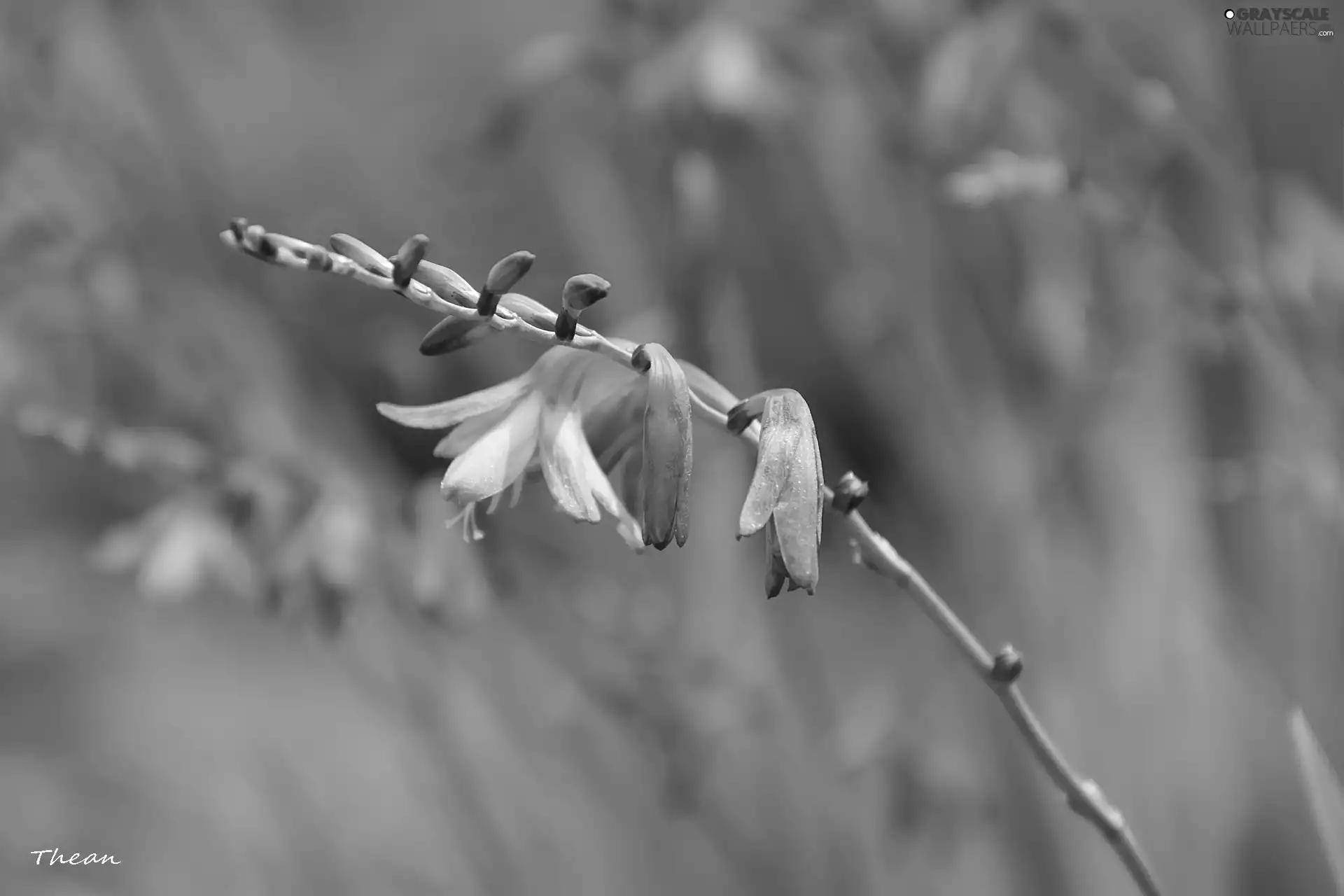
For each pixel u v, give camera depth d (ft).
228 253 4.77
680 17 4.16
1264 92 4.50
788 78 4.08
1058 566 4.86
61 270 4.05
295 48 7.31
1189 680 4.67
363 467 4.55
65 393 4.02
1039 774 4.53
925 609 2.96
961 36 3.69
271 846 5.12
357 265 2.86
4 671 8.46
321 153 5.73
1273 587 4.61
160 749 6.80
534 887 4.50
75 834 5.61
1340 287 4.12
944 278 4.66
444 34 8.17
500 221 5.43
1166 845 4.41
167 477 3.76
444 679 4.40
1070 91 4.06
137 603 8.12
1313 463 3.88
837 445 6.24
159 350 4.18
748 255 5.08
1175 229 4.08
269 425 4.18
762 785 4.43
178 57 5.50
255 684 7.47
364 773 5.96
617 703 3.89
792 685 4.48
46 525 8.63
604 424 2.95
